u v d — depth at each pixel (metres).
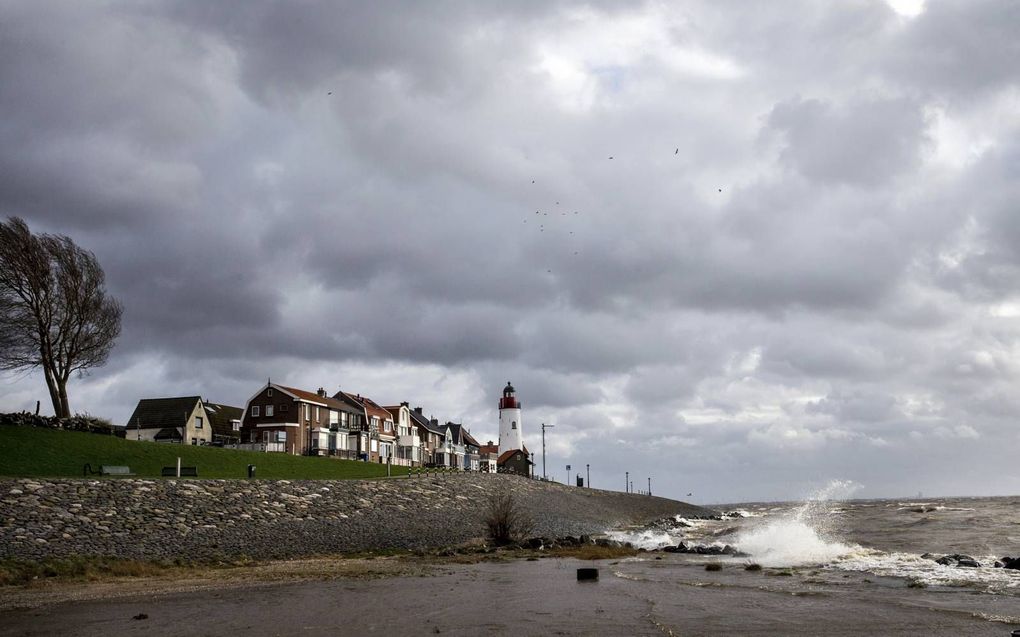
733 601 21.88
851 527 54.25
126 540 34.03
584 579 27.55
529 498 75.12
